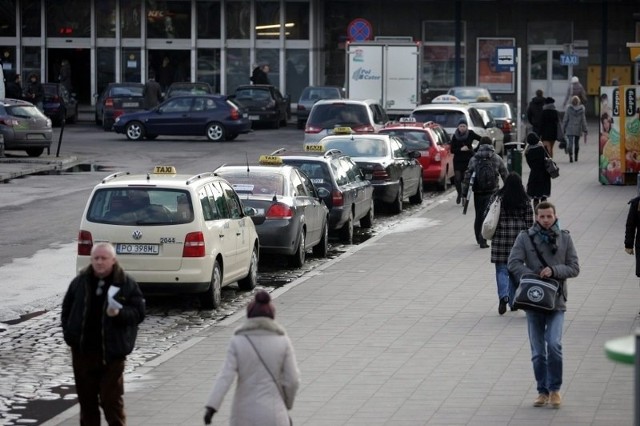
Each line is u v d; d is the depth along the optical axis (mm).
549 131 86812
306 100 122875
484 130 84938
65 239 53000
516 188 36812
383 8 138375
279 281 45188
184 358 32219
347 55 107000
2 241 52469
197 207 38188
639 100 72875
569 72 138000
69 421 26219
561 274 26641
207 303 39156
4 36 137875
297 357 31703
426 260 48344
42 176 78812
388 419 25672
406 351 32281
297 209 46594
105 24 137750
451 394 27750
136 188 38312
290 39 137000
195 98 107062
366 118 81938
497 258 37031
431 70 138875
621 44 137250
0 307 39438
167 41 137625
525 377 29297
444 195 73562
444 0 137875
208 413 19609
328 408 26609
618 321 35688
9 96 118375
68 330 23422
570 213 61312
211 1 137250
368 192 58688
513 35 138125
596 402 26812
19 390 29469
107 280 23516
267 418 19516
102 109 121938
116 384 23547
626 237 36281
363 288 42156
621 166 73250
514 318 36594
